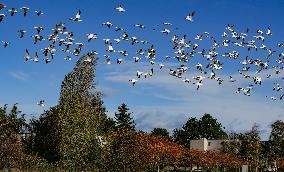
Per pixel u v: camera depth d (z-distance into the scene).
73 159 45.81
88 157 46.34
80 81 59.38
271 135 99.81
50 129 59.34
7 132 53.00
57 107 57.69
